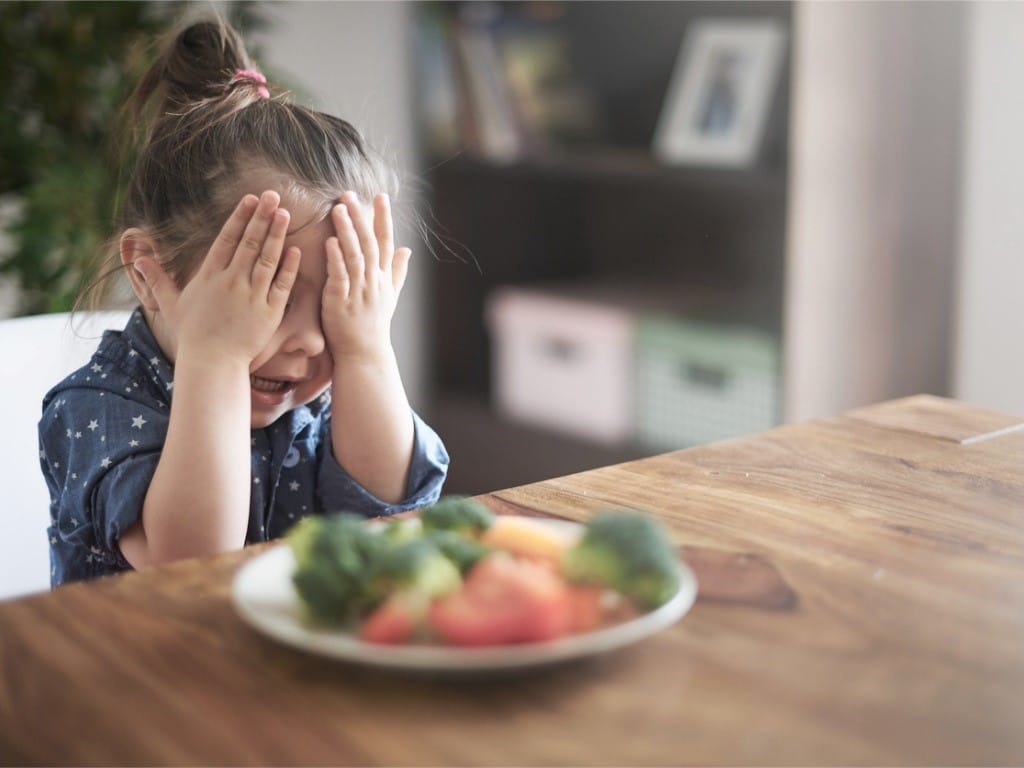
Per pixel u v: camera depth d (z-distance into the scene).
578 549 0.58
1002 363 2.11
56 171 2.07
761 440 0.98
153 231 1.05
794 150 2.14
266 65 2.25
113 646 0.59
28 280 2.09
